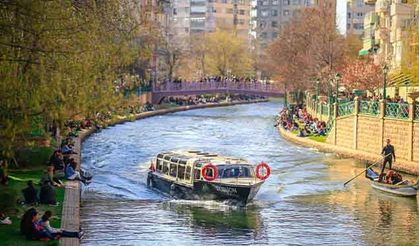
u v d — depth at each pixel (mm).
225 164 41031
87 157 60062
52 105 28109
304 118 86250
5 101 26406
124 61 37875
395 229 35812
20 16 26656
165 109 123125
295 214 38875
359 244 32750
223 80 138375
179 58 146875
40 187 37125
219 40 163375
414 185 44156
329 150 65875
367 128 59438
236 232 34469
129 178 49375
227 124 100750
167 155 44750
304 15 112875
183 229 34594
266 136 83125
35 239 27438
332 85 90125
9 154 26703
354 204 41750
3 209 32156
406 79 72875
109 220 36000
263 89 139000
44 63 27438
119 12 38000
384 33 94500
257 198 42938
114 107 36094
